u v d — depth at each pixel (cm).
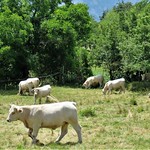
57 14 4531
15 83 4319
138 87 3716
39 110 1502
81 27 4753
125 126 1850
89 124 1908
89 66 4744
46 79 4541
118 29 4781
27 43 4500
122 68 4291
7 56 3944
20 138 1633
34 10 4516
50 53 4594
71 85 4453
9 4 4322
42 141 1572
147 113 2216
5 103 2789
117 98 2958
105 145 1479
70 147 1437
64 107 1509
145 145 1477
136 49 3638
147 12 4078
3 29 3916
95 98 3003
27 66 4344
